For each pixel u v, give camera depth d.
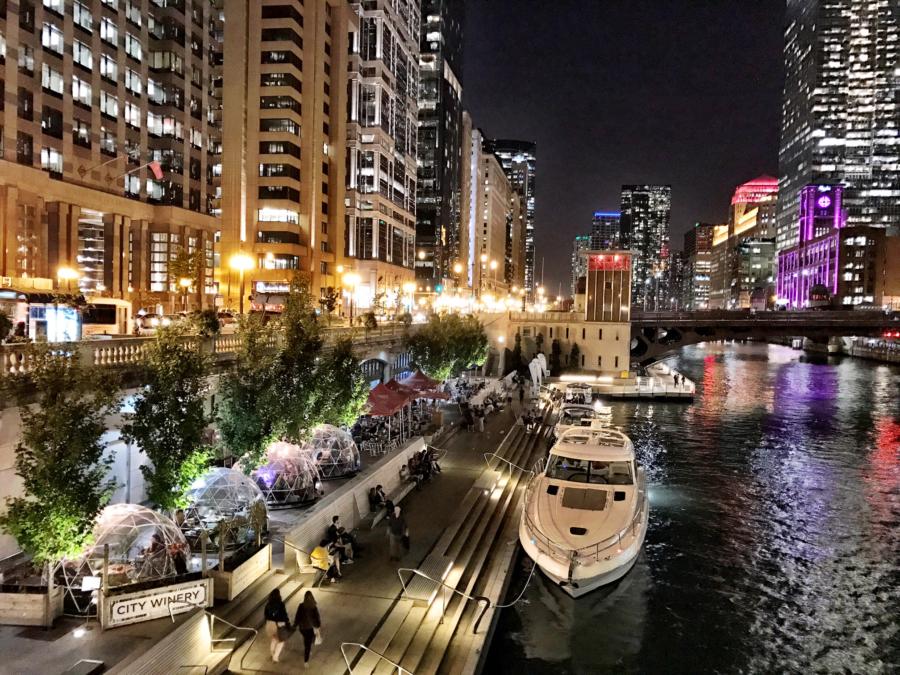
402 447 32.94
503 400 59.16
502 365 86.25
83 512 15.15
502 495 31.83
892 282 198.38
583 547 23.06
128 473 23.38
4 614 15.39
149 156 75.94
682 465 46.75
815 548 30.91
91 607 16.12
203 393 21.69
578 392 67.50
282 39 94.69
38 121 56.88
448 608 19.66
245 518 20.50
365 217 114.81
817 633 22.98
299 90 97.62
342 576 20.58
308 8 98.50
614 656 20.95
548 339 89.31
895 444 54.53
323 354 30.64
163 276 75.88
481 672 18.33
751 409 72.44
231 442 23.34
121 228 69.44
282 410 25.05
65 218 59.91
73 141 61.91
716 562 28.98
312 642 15.82
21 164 54.81
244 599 17.92
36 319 29.55
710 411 70.69
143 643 14.49
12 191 53.25
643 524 25.94
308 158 98.75
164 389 18.38
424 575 19.36
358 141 113.69
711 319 103.19
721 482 42.34
